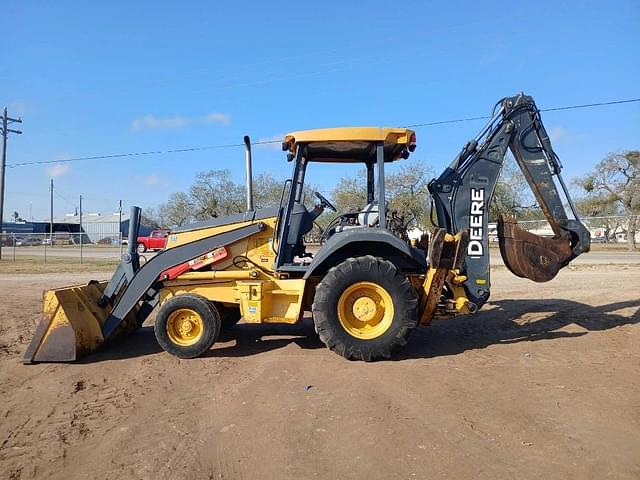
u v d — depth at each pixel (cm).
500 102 714
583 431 390
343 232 636
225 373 571
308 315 921
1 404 484
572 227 707
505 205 3297
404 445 371
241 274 656
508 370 559
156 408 466
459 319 869
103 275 1836
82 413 457
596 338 704
